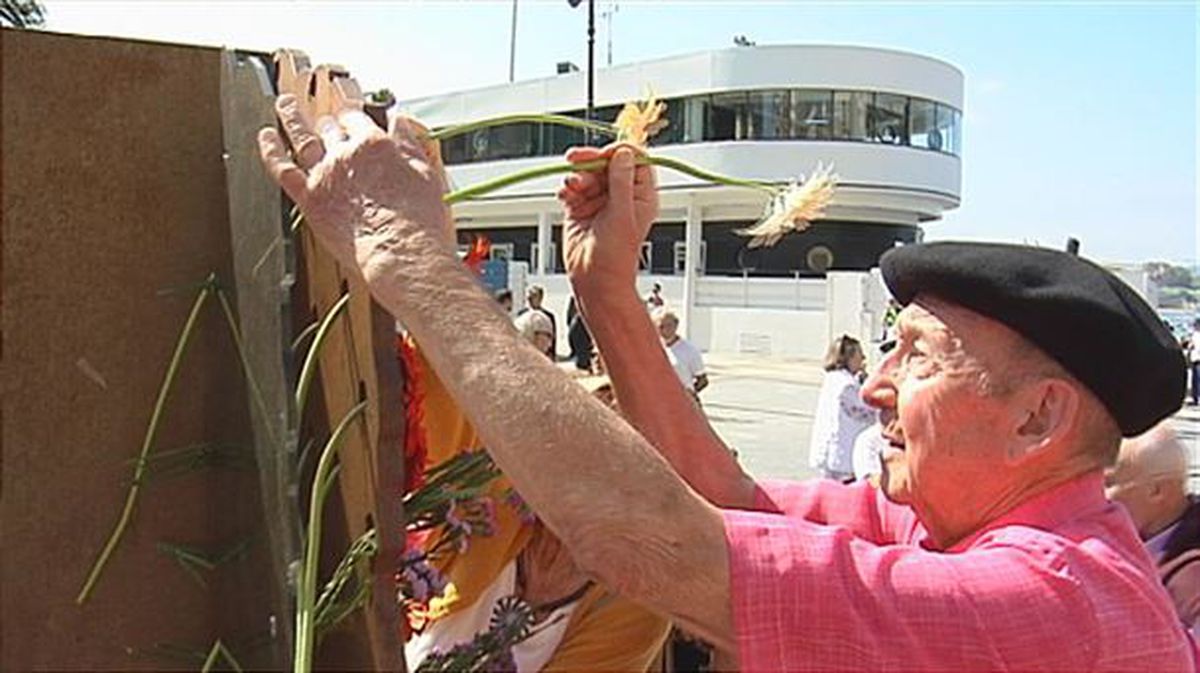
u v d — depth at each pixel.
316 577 1.08
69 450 1.23
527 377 0.98
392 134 1.07
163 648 1.28
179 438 1.27
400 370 1.02
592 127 1.48
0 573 1.21
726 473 1.59
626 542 0.97
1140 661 1.07
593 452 0.97
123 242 1.23
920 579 1.03
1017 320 1.15
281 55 1.19
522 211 34.88
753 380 23.89
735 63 33.75
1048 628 1.03
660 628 1.49
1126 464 2.61
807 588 0.99
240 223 1.21
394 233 1.00
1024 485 1.17
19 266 1.18
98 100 1.21
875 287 29.02
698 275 32.16
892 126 35.00
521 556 1.43
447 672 1.33
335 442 1.03
